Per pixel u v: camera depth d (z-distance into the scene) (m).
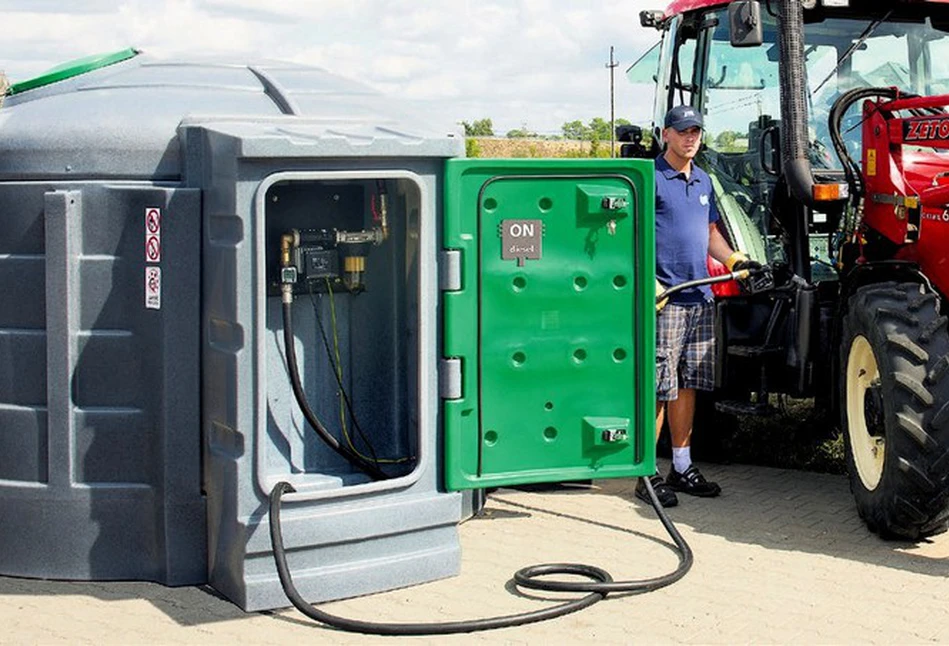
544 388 5.16
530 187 5.06
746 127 7.39
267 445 5.12
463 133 5.64
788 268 6.68
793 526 5.86
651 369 5.24
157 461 5.00
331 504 4.79
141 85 5.46
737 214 7.37
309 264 5.07
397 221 5.29
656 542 5.59
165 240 4.91
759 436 7.69
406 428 5.39
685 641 4.41
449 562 5.07
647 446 5.28
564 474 5.21
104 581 5.08
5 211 5.09
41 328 5.06
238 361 4.68
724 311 6.81
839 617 4.65
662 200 6.20
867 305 5.56
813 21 7.04
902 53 7.14
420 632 4.45
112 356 5.00
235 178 4.64
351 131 4.91
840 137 6.23
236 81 5.54
